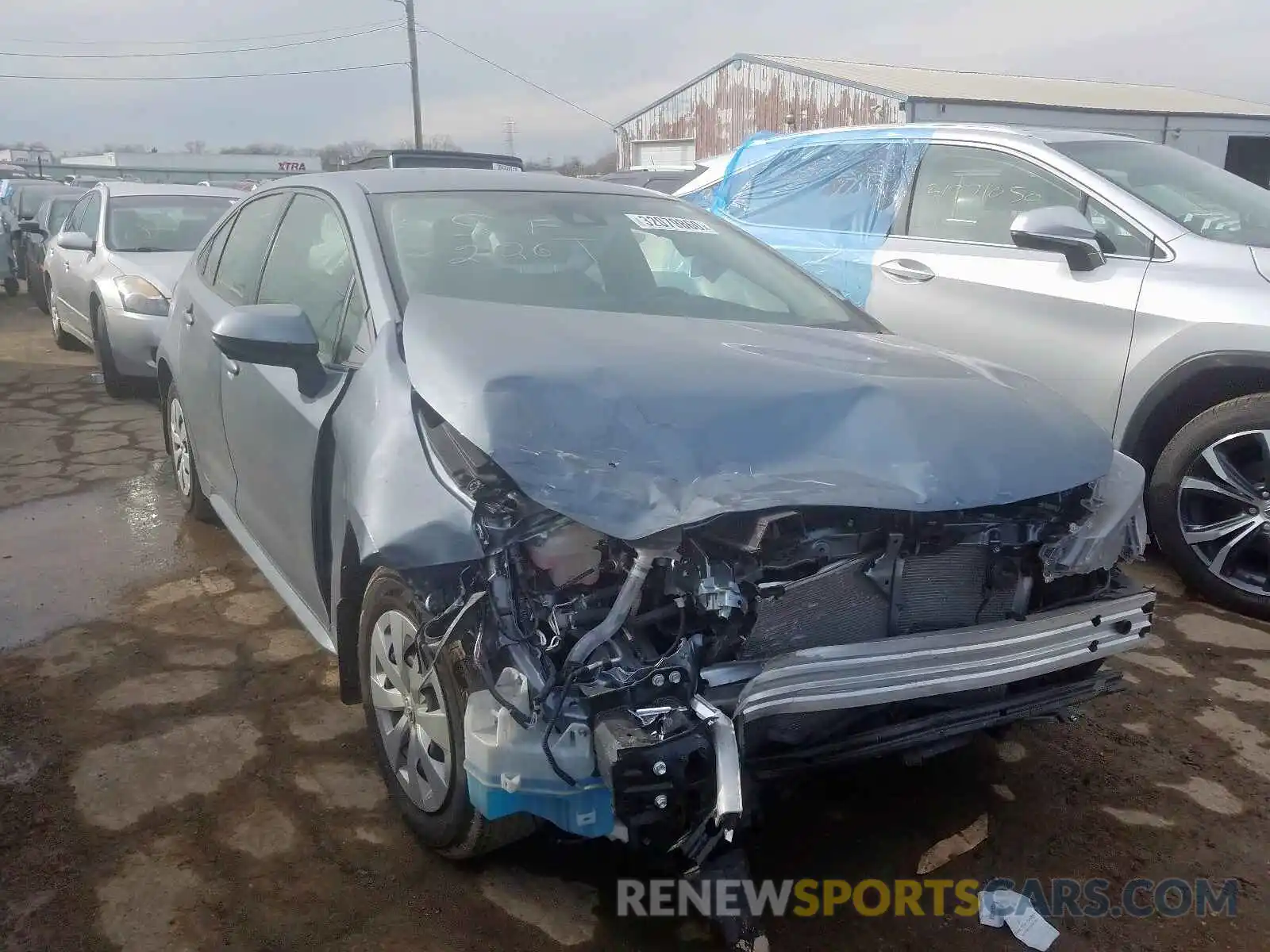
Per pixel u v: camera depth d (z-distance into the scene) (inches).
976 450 97.2
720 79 955.3
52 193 661.3
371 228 127.7
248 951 94.7
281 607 166.9
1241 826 115.9
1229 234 182.2
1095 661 112.7
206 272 183.3
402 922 98.7
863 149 232.8
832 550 93.9
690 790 80.4
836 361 111.3
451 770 97.2
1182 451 166.9
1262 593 163.5
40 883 102.3
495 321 106.5
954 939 98.9
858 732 99.3
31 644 153.1
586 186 157.9
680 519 83.9
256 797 117.0
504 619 86.5
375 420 102.7
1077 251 179.0
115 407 308.7
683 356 103.8
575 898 102.3
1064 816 117.3
